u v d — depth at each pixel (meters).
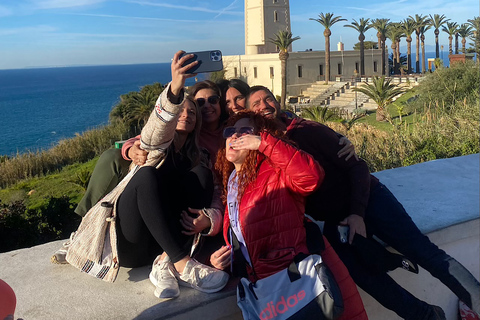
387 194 2.50
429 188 3.65
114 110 32.44
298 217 2.08
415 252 2.37
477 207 3.18
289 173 2.00
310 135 2.39
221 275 2.26
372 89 31.55
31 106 101.19
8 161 23.27
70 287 2.40
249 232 2.06
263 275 2.04
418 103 26.09
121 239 2.37
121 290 2.34
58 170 23.50
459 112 8.84
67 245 2.71
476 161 4.38
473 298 2.23
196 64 2.08
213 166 2.69
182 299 2.21
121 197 2.30
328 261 2.12
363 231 2.28
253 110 2.51
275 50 58.53
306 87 52.84
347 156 2.35
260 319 1.96
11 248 6.96
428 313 2.36
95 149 26.05
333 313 1.86
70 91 154.75
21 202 8.11
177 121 2.24
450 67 24.27
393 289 2.36
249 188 2.10
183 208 2.51
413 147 8.18
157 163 2.37
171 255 2.27
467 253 3.06
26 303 2.26
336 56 55.72
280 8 58.28
